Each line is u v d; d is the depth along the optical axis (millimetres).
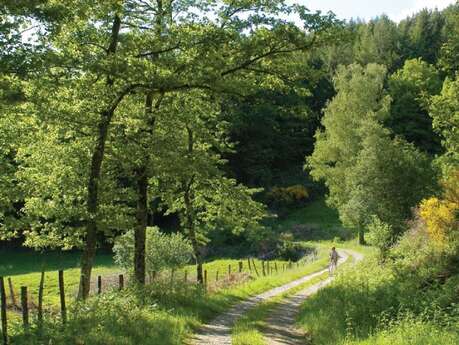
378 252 26469
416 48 113875
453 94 22578
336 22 18438
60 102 17766
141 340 11742
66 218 19141
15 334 11914
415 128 82625
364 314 14516
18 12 13672
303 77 20188
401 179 38344
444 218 21016
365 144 42562
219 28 18188
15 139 18562
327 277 32250
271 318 18000
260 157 88062
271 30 18297
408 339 10688
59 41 17328
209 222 31672
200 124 26000
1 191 18562
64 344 10859
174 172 20562
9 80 14914
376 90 61906
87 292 18234
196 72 17844
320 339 13492
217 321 16594
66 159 19781
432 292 15195
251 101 21062
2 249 63469
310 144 99875
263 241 58750
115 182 20734
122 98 19234
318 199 85250
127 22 19391
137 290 16844
